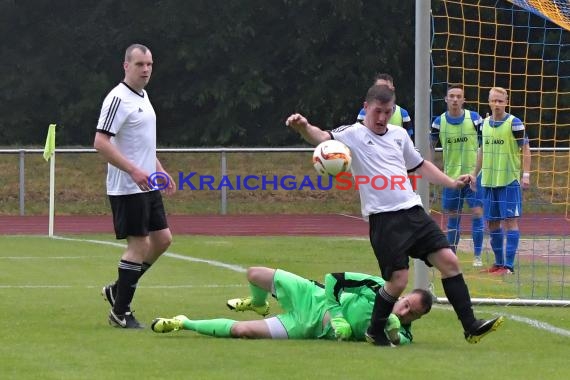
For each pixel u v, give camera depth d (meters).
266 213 60.12
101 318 20.66
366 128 17.77
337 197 61.72
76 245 38.56
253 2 80.94
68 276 28.50
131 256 19.75
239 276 28.61
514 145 30.28
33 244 39.06
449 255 17.28
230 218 56.66
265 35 82.19
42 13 83.19
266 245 38.62
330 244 39.19
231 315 21.36
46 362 15.63
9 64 83.25
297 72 82.12
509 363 15.90
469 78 74.00
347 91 80.69
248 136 82.62
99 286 26.20
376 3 80.00
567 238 43.75
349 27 80.19
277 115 82.62
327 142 17.34
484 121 30.48
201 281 27.39
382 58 80.00
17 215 58.81
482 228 32.09
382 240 17.25
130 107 20.00
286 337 17.89
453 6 73.56
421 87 22.39
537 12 27.45
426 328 19.64
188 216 58.12
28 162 64.62
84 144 84.38
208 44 80.94
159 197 20.61
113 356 16.14
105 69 84.44
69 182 62.84
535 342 18.19
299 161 64.56
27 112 83.50
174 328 18.06
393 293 17.06
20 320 20.22
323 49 81.38
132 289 19.56
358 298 17.78
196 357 16.03
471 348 17.44
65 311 21.58
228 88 81.12
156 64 83.44
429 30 22.47
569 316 21.50
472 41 74.31
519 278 29.05
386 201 17.34
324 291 18.08
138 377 14.48
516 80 74.31
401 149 17.84
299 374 14.71
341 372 14.89
